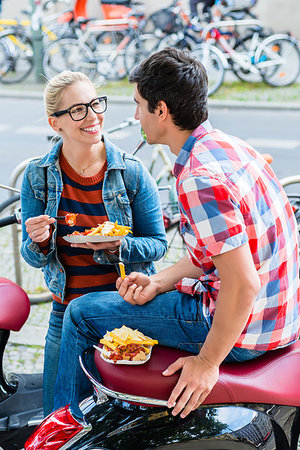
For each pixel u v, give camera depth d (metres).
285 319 1.87
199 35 11.16
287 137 7.87
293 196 3.58
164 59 1.79
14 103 10.45
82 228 2.35
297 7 13.62
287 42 10.39
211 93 10.05
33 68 11.94
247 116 8.98
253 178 1.77
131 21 11.47
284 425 1.93
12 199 3.29
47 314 3.91
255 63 10.30
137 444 1.88
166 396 1.83
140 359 1.87
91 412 1.96
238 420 1.86
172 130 1.84
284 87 10.48
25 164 3.86
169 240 4.36
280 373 1.91
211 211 1.64
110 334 1.91
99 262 2.31
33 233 2.20
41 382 2.70
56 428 1.95
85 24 11.68
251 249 1.74
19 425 2.47
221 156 1.74
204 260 1.82
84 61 11.21
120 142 7.64
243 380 1.86
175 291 2.05
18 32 11.91
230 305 1.68
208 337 1.75
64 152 2.33
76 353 2.08
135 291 2.02
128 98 9.81
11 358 3.41
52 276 2.41
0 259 4.70
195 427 1.87
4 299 2.44
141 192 2.38
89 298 2.08
